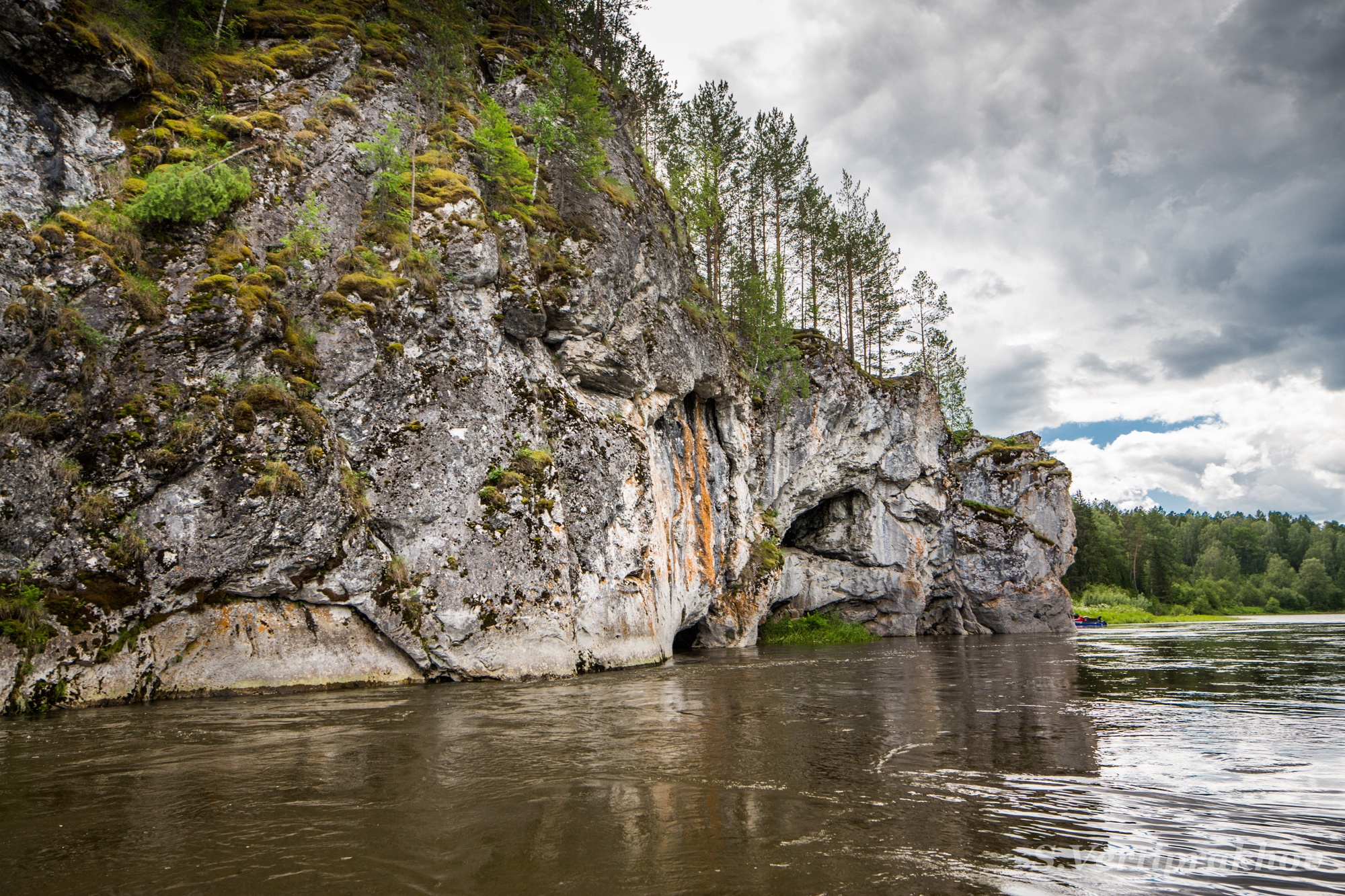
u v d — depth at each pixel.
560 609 18.52
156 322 15.11
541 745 9.89
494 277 20.45
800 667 21.67
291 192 18.70
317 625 15.63
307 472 15.78
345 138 20.34
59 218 14.75
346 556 16.11
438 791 7.63
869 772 8.76
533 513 18.67
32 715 11.97
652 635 22.67
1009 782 8.34
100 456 13.80
